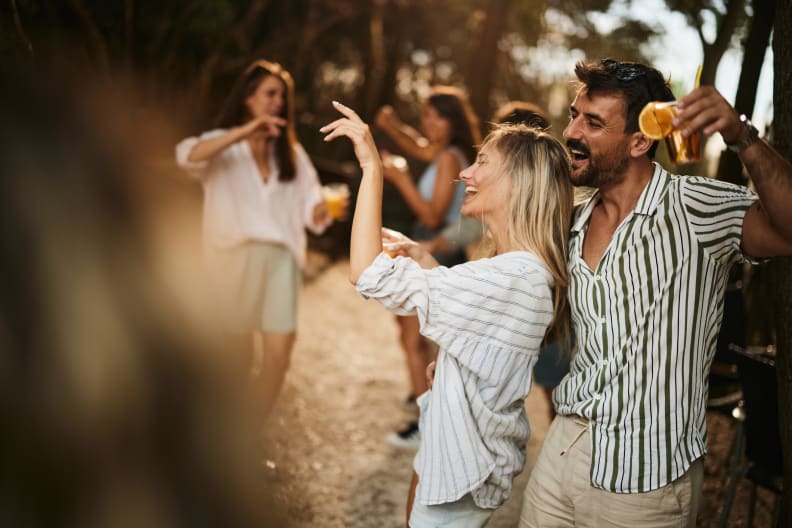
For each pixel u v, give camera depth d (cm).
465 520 168
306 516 270
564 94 1201
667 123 138
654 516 159
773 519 254
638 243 160
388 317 631
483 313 158
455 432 161
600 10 682
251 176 317
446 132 350
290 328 326
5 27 159
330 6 1065
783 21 186
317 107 1106
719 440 383
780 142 190
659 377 158
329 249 854
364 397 426
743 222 154
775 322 200
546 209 169
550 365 285
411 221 601
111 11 658
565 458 169
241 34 845
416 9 1166
